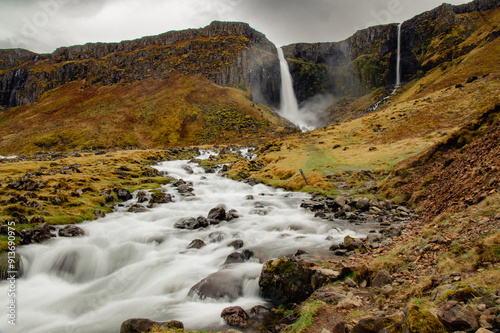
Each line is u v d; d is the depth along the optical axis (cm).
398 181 2864
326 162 5228
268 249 1672
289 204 3175
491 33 17838
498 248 757
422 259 966
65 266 1681
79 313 1209
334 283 1056
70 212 2578
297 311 970
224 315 1011
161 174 5506
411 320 516
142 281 1467
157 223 2505
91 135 16550
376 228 1961
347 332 695
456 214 1232
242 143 14388
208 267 1542
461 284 675
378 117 10144
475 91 7981
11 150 14888
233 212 2684
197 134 17175
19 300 1338
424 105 9162
